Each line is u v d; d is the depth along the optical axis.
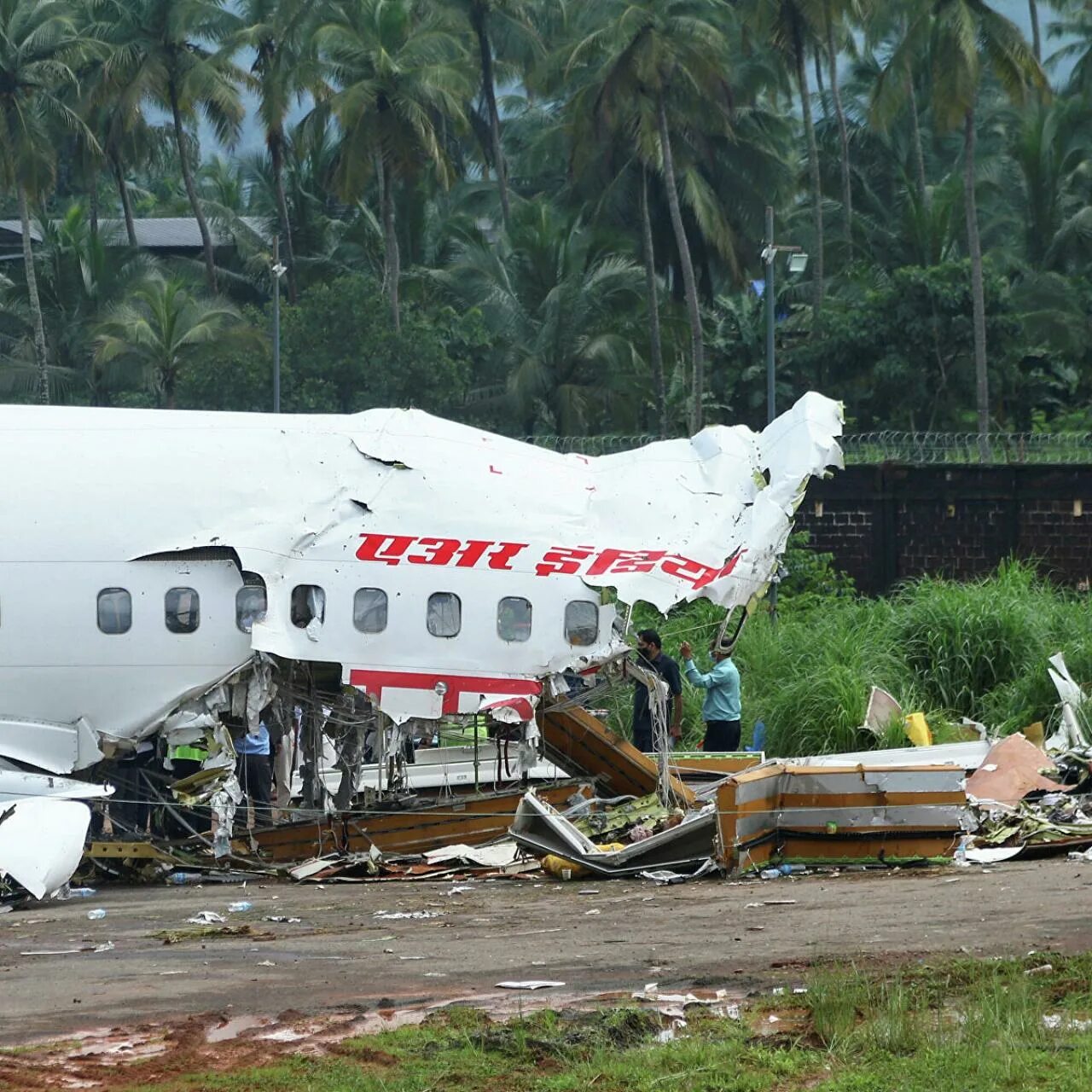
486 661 66.81
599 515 70.19
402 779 75.88
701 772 79.50
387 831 68.81
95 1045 34.53
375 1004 37.78
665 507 70.75
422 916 53.22
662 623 116.25
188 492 67.38
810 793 61.56
